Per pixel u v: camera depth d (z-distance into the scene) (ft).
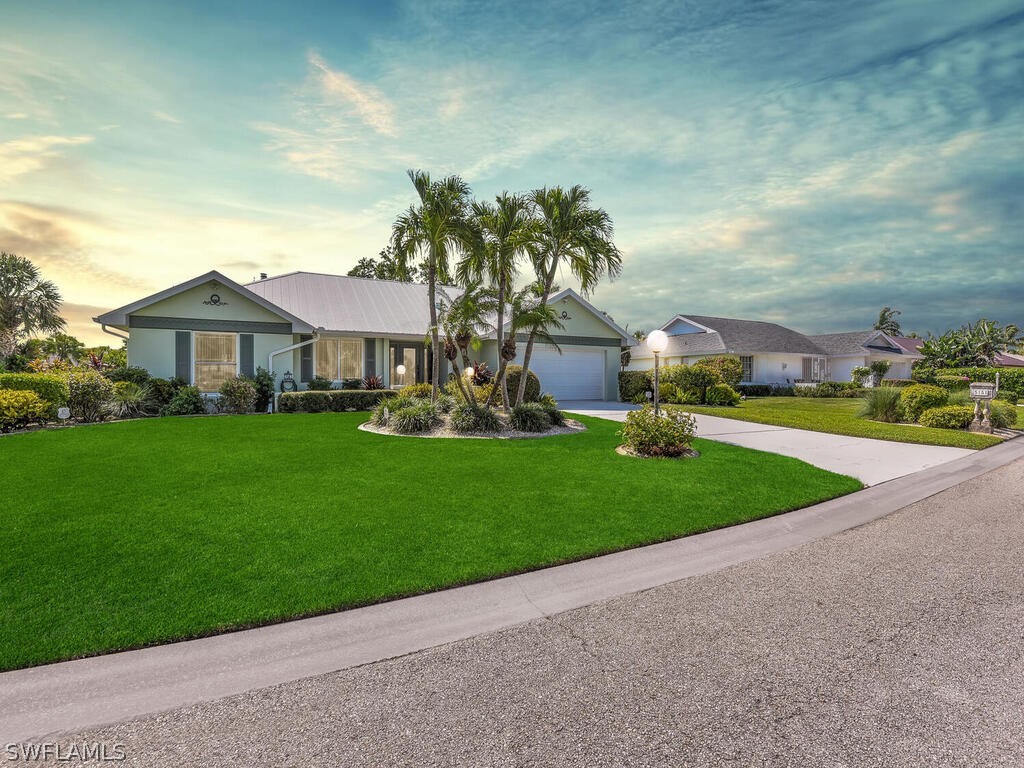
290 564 13.01
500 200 38.09
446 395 46.09
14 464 23.88
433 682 8.36
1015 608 11.33
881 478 25.21
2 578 11.91
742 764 6.49
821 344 117.39
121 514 16.61
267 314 54.24
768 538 16.26
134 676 8.45
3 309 101.40
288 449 28.25
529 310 38.27
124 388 43.73
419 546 14.42
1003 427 43.37
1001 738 7.02
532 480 22.08
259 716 7.47
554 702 7.82
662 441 27.89
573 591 12.10
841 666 8.91
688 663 8.98
